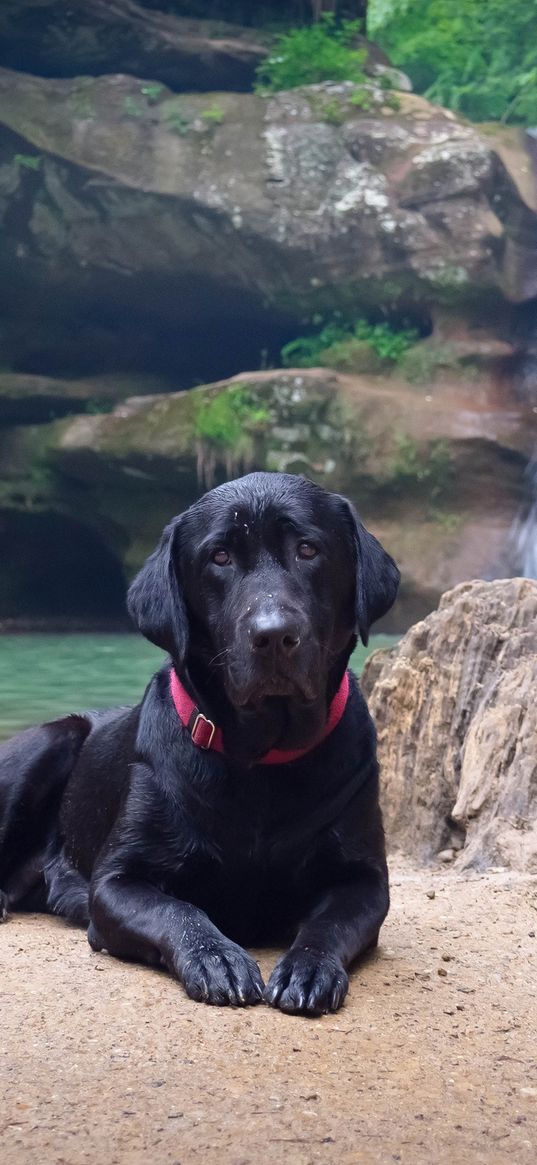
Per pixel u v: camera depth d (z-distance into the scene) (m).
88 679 5.16
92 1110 0.90
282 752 1.29
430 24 11.45
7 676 5.27
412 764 2.17
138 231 8.66
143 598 1.36
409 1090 0.96
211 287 9.08
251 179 8.50
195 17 9.37
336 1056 1.03
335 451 8.11
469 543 8.04
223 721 1.31
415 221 8.46
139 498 8.49
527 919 1.52
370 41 10.09
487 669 2.16
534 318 8.71
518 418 8.28
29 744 1.69
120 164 8.39
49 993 1.16
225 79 9.27
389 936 1.44
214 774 1.31
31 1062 0.98
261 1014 1.12
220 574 1.29
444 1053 1.05
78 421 8.46
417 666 2.21
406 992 1.22
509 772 1.98
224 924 1.39
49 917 1.62
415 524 8.17
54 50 8.83
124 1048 1.02
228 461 8.09
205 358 9.97
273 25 9.59
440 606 2.33
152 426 8.17
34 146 8.32
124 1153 0.83
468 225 8.44
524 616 2.19
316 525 1.29
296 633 1.20
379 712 2.21
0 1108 0.90
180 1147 0.84
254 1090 0.94
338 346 8.73
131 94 8.56
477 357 8.52
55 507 8.72
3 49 8.81
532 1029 1.13
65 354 9.67
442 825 2.11
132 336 9.80
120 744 1.53
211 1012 1.12
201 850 1.33
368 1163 0.83
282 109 8.66
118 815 1.40
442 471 8.10
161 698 1.42
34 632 8.56
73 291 9.22
